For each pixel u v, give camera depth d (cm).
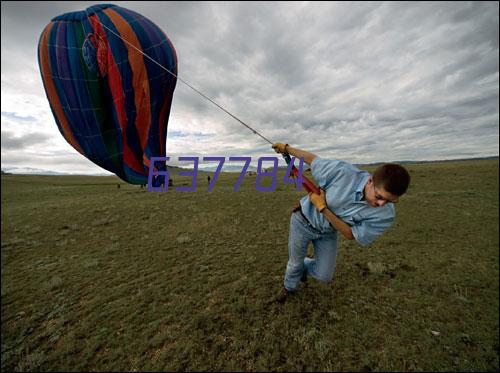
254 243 639
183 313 331
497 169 2977
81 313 350
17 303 391
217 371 238
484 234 688
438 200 1293
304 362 244
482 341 269
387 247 587
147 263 529
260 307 332
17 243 730
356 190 205
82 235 798
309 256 541
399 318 308
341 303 341
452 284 400
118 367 249
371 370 234
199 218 988
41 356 268
